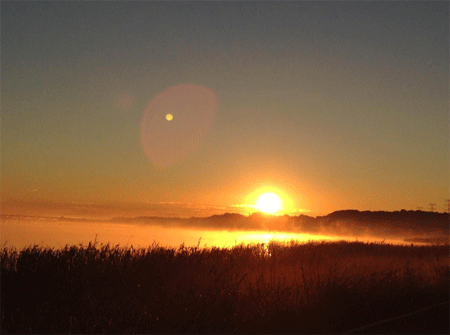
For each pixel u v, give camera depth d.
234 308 9.64
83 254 13.10
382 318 9.71
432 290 11.68
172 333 8.71
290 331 8.92
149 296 10.41
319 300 10.20
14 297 10.37
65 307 9.95
